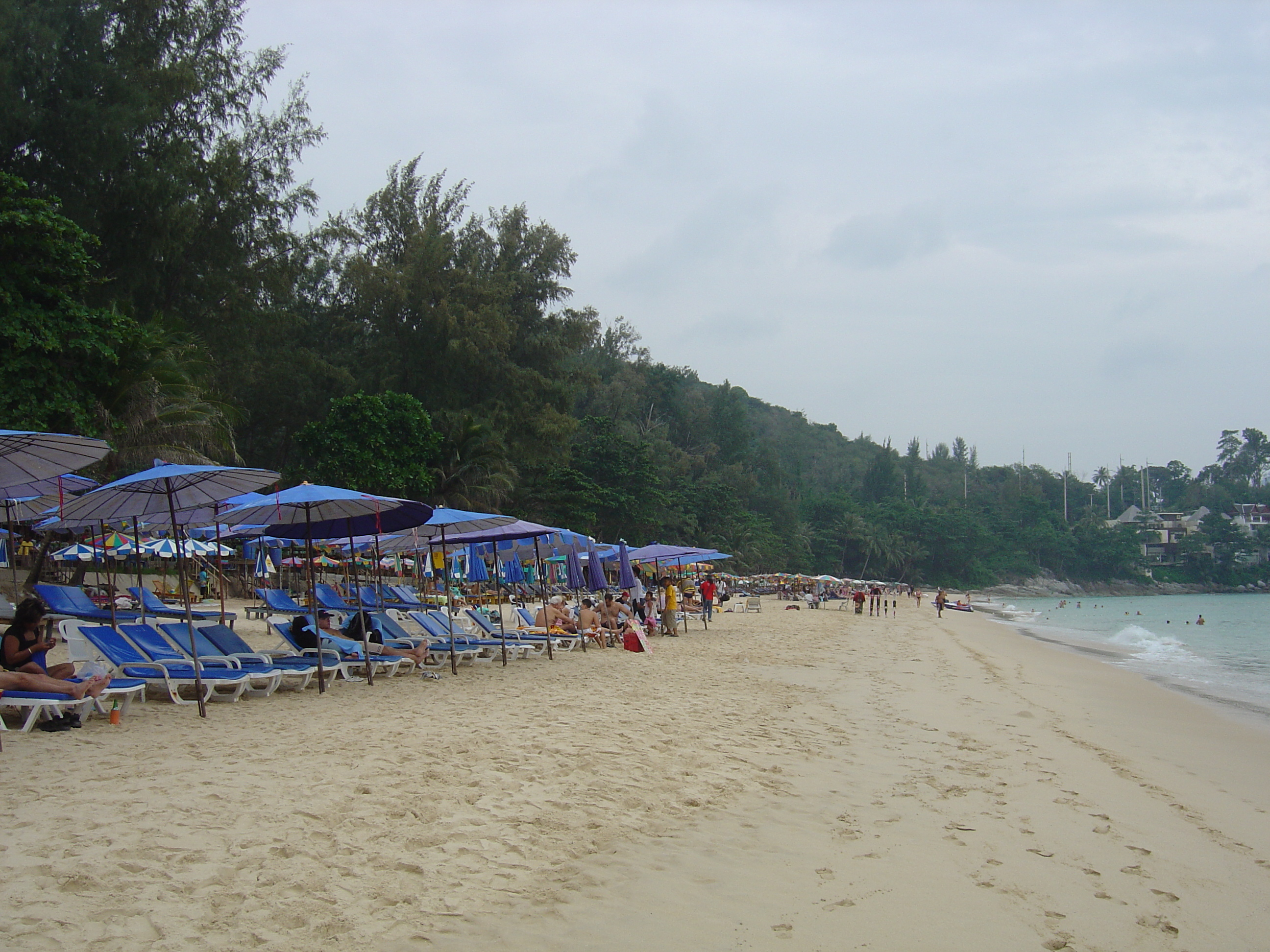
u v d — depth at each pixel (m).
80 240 17.88
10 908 3.82
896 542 117.38
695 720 9.71
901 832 6.03
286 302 39.03
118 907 3.92
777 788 6.94
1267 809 7.48
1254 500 162.88
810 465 155.25
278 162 32.47
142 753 6.83
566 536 17.47
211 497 9.48
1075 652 27.86
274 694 10.21
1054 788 7.55
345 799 5.77
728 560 76.75
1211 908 4.96
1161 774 8.67
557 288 47.88
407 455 33.53
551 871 4.83
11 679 7.36
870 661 19.02
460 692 11.05
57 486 11.12
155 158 26.81
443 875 4.63
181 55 28.36
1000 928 4.49
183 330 27.19
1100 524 139.00
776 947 4.09
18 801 5.35
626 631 17.91
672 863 5.12
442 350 41.38
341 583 26.22
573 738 8.23
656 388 94.31
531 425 44.06
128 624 9.58
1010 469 173.75
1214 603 93.19
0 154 23.47
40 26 22.94
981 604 84.62
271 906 4.07
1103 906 4.88
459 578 22.45
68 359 18.03
